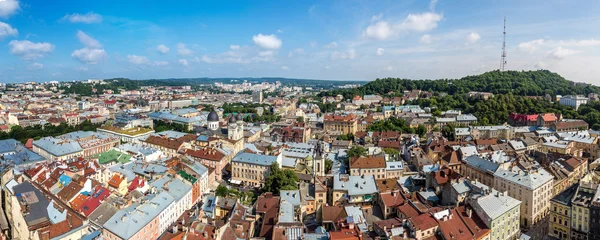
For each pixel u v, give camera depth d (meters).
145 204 174.88
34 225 156.00
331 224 176.88
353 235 146.25
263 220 177.50
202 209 191.75
